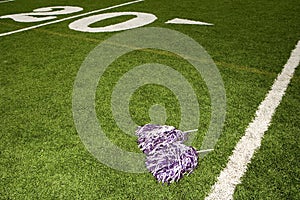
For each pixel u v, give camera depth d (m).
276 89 2.21
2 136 1.78
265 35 3.37
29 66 2.77
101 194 1.37
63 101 2.14
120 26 3.96
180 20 4.11
